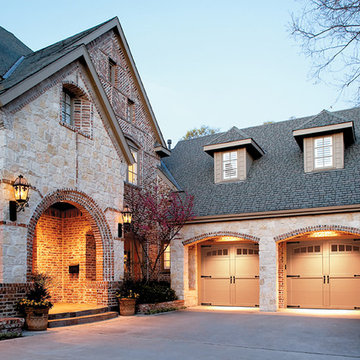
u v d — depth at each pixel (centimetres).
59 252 1384
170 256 1555
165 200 1507
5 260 903
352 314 1255
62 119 1195
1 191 916
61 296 1362
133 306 1241
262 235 1405
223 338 849
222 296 1584
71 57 1153
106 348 743
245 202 1495
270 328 977
